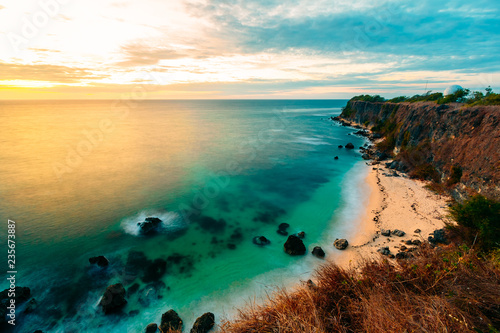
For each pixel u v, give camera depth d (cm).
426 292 709
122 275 1731
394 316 587
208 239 2180
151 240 2164
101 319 1384
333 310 695
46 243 2108
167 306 1465
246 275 1716
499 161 2198
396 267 860
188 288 1606
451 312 557
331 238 2133
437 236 1817
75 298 1537
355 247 1958
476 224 1514
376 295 689
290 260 1850
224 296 1536
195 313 1413
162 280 1681
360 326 629
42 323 1363
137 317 1392
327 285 844
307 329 613
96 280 1688
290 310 725
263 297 1518
